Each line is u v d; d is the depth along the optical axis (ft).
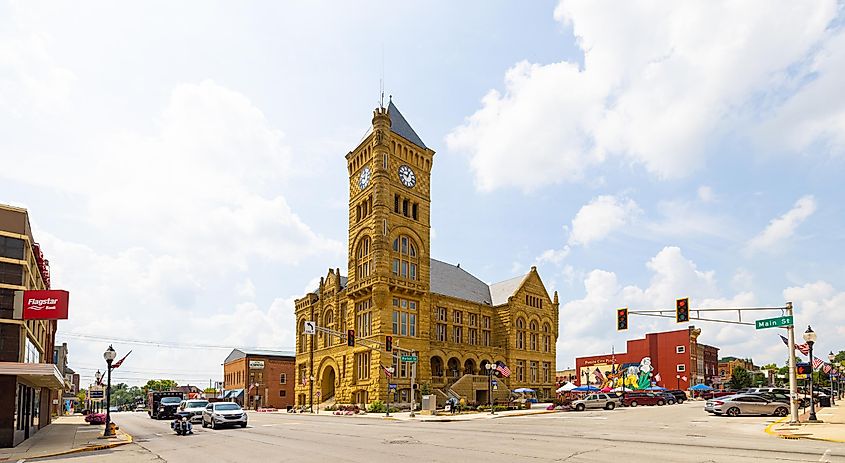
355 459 66.28
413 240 238.68
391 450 74.90
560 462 60.13
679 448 70.85
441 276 265.75
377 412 199.93
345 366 233.14
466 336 256.11
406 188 238.89
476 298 273.54
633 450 69.36
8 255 100.17
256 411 272.31
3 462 76.02
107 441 100.73
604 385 362.12
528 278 282.97
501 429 110.83
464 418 160.45
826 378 335.06
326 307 257.14
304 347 274.77
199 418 147.33
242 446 86.17
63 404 311.06
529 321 279.49
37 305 100.12
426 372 227.61
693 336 343.46
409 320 228.43
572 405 196.34
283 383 339.77
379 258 219.82
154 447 90.84
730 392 256.11
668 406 209.26
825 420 115.65
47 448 91.56
